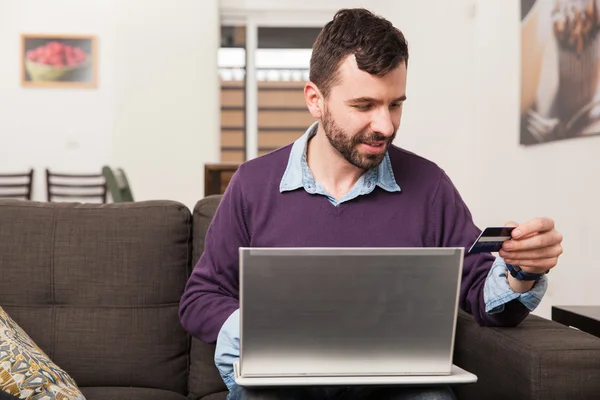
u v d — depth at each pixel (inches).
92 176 240.8
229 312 50.8
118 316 65.6
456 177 186.1
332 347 40.1
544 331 48.1
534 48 135.0
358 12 49.6
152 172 241.0
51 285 65.9
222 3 250.8
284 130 264.7
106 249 66.5
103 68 245.1
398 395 42.7
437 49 190.2
